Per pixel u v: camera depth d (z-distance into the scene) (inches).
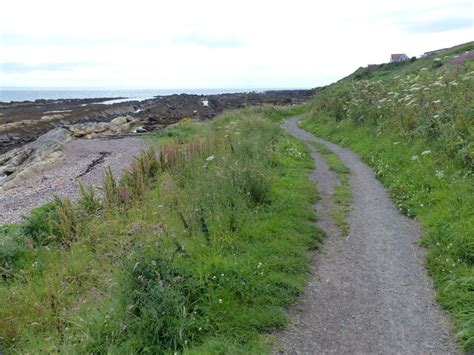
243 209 304.0
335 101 874.1
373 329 185.3
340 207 341.1
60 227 349.7
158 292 187.3
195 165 427.2
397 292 212.4
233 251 246.7
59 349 183.5
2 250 314.2
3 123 1646.2
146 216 332.2
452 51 1462.8
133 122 1649.9
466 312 185.2
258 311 195.8
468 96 415.8
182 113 2059.5
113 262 251.4
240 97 3395.7
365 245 268.4
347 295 213.2
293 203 333.1
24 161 991.0
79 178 685.9
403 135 479.2
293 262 240.7
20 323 218.2
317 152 591.2
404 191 350.3
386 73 1866.4
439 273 221.6
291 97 3117.6
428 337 177.0
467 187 297.0
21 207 555.5
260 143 516.7
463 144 350.3
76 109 2426.2
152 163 502.3
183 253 227.8
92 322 193.5
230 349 170.1
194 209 296.5
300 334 184.9
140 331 177.9
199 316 188.5
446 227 260.5
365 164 489.1
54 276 267.1
